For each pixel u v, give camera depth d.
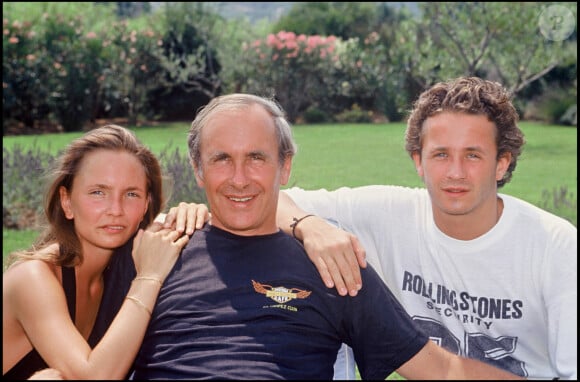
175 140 9.86
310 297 2.09
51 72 11.98
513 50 11.27
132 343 1.98
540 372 2.22
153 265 2.13
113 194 2.17
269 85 13.23
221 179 2.18
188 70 12.93
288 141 2.28
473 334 2.25
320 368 2.08
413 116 2.29
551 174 7.29
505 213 2.19
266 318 2.07
